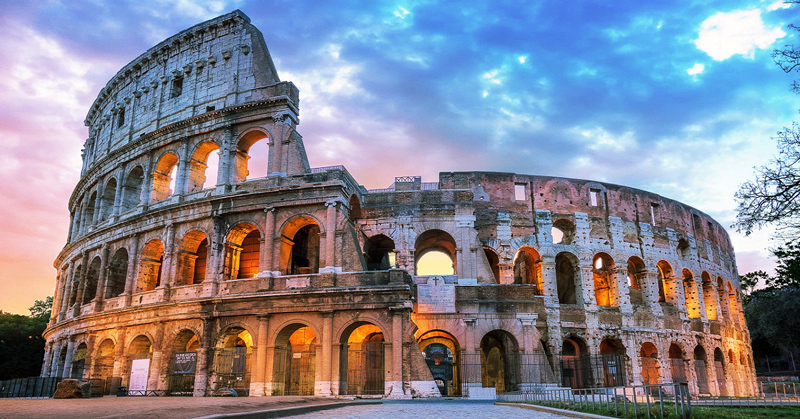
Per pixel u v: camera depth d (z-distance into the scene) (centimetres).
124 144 6800
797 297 8538
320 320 4912
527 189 6556
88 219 7331
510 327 5453
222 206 5488
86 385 3988
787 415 2922
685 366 6656
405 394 4634
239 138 5828
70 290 7056
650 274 6769
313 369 5262
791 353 9525
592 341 6131
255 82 5956
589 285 6328
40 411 2108
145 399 3506
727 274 8400
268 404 3005
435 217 5862
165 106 6519
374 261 6475
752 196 2825
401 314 4800
